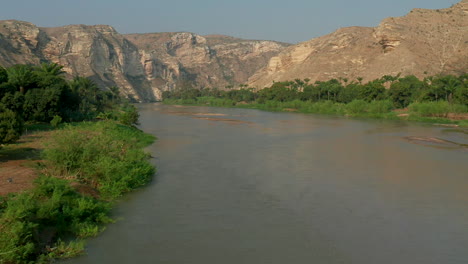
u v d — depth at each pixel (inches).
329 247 593.9
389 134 2194.9
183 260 537.6
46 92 2164.1
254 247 587.5
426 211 773.9
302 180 1024.2
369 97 4645.7
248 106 6417.3
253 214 740.7
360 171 1146.7
